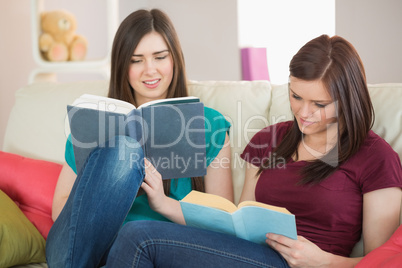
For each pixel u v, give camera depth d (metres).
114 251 1.03
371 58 2.32
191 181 1.47
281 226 1.02
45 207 1.55
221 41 3.06
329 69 1.17
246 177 1.44
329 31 2.64
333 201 1.21
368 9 2.28
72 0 3.14
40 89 1.84
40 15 2.70
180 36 3.26
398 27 2.21
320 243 1.21
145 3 3.44
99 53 3.31
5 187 1.60
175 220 1.33
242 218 1.05
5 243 1.27
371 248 1.15
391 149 1.20
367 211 1.17
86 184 1.14
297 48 2.78
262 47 2.87
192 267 1.02
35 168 1.61
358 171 1.19
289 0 2.77
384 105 1.35
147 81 1.54
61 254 1.13
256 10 2.88
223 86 1.64
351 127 1.19
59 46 2.69
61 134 1.74
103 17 3.32
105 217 1.14
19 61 2.99
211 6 3.06
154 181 1.29
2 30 2.84
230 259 1.03
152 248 1.01
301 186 1.26
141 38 1.50
